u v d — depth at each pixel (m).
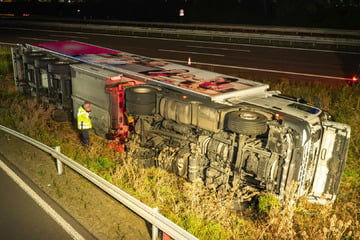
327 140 6.54
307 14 43.31
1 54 22.39
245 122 6.06
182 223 5.84
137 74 8.82
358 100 12.80
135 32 33.56
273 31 30.84
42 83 11.81
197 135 7.19
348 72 18.73
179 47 26.36
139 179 6.99
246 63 20.89
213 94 7.17
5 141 9.33
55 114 10.95
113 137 8.76
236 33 29.00
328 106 12.85
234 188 6.20
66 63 10.61
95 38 31.06
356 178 8.20
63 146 8.98
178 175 7.36
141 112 7.74
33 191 6.66
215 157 6.74
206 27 34.22
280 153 5.90
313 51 25.02
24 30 37.28
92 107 9.48
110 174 7.59
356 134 10.59
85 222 5.73
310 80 17.06
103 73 8.97
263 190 6.31
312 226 6.02
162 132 7.71
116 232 5.50
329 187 6.65
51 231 5.43
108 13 53.00
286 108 6.80
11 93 13.98
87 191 6.76
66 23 41.16
